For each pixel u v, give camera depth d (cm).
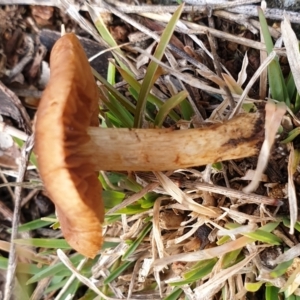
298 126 8
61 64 6
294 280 8
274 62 8
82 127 7
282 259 8
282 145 8
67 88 6
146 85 8
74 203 6
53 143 6
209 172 8
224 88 8
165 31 8
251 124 8
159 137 8
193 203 8
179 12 8
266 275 8
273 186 8
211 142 8
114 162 7
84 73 7
